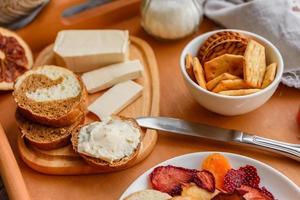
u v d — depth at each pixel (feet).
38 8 2.53
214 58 2.18
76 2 2.59
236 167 1.99
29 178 2.06
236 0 2.64
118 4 2.68
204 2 2.69
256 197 1.87
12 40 2.46
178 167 1.97
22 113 2.16
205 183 1.90
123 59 2.39
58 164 2.04
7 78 2.37
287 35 2.37
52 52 2.52
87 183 2.03
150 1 2.52
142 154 2.06
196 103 2.28
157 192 1.88
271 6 2.44
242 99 2.04
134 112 2.24
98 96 2.33
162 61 2.49
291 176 2.01
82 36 2.47
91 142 2.02
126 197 1.88
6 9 2.46
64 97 2.17
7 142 2.06
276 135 2.15
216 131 2.12
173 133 2.16
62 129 2.10
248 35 2.26
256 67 2.11
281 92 2.30
